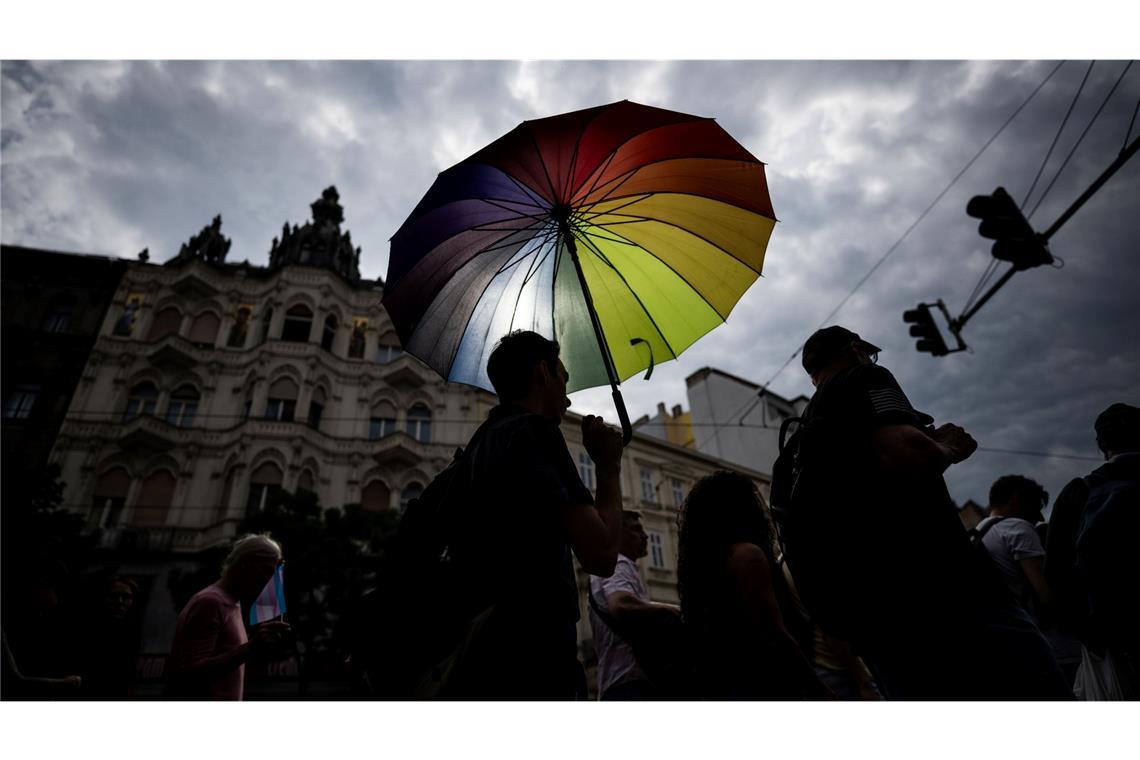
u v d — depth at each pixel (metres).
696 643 2.81
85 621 5.66
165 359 28.64
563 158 2.62
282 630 3.45
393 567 1.99
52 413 26.94
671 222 2.84
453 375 2.79
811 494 2.27
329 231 34.97
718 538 2.91
